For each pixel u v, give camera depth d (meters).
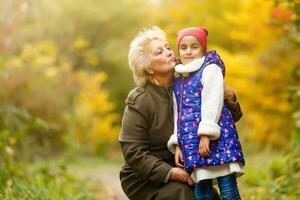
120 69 32.31
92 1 31.94
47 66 18.16
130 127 4.36
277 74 15.23
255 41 16.16
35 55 17.27
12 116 9.70
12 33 13.77
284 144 15.15
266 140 15.43
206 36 4.25
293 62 14.89
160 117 4.32
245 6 16.02
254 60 15.55
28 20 16.45
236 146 3.99
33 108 17.02
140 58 4.43
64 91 20.59
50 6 27.64
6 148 7.90
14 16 13.20
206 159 3.97
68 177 9.57
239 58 15.81
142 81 4.47
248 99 15.67
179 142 4.13
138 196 4.45
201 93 4.05
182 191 4.16
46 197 7.18
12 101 15.27
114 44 32.22
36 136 16.14
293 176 6.77
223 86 4.04
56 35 28.34
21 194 6.97
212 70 4.04
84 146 23.62
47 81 18.42
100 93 25.44
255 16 15.86
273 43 15.55
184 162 4.09
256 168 9.35
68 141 18.98
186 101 4.11
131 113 4.40
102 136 24.62
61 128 18.67
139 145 4.32
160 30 4.55
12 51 14.56
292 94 6.83
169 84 4.47
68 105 22.58
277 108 15.41
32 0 13.77
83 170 15.62
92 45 32.59
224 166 3.99
